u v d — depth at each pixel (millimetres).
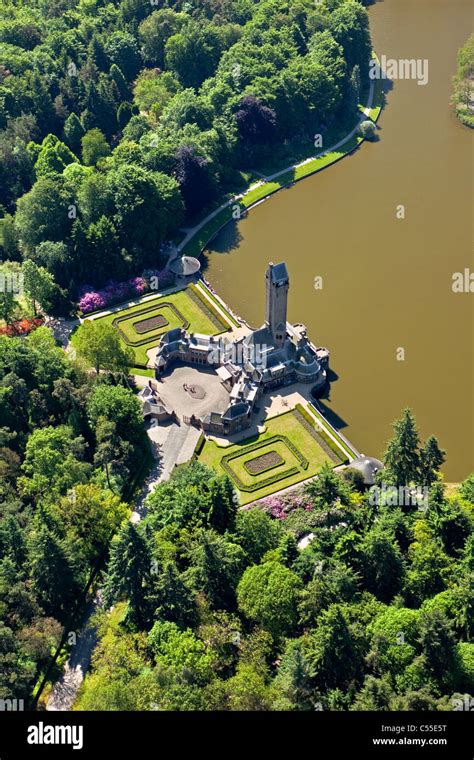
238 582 174625
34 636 167125
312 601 165625
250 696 151750
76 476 199750
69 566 177625
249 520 183625
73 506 188125
